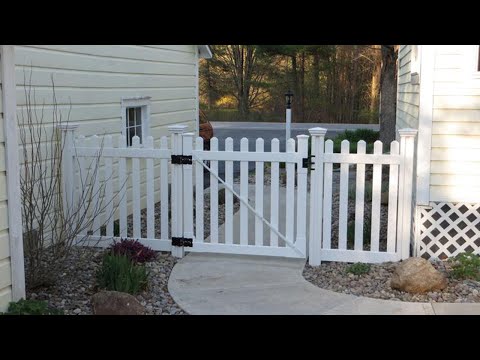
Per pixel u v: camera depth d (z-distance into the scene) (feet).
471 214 20.20
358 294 17.19
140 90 29.27
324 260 20.27
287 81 112.37
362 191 19.79
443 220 20.20
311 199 19.88
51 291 17.17
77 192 21.81
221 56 115.96
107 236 21.99
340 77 108.78
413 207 21.30
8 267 13.76
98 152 21.49
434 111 19.71
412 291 17.04
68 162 21.62
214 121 115.14
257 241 20.63
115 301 14.97
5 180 13.56
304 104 111.96
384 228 24.90
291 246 20.25
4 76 13.29
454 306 15.88
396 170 19.45
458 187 19.95
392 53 46.62
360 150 19.63
